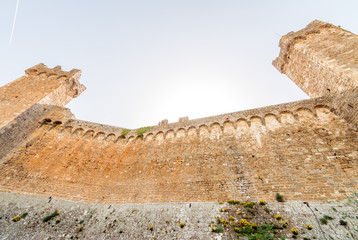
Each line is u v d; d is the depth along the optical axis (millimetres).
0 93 17906
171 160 13961
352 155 9906
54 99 19812
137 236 9336
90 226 10414
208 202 10305
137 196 12148
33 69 23141
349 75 11453
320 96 14656
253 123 14180
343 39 14406
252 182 10703
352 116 11062
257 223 8469
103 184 13570
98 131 17594
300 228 7828
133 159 15258
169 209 10445
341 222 7605
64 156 14914
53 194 12258
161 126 17656
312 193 9242
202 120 16344
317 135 11625
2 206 10875
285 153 11445
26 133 15578
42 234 9781
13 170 13086
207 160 12930
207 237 8422
